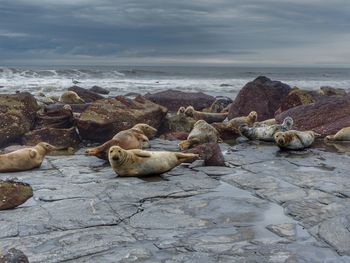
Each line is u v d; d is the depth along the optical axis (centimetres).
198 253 506
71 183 809
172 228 588
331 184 795
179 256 498
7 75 4922
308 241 540
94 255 502
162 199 713
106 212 647
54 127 1309
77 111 1694
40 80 4478
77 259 492
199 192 753
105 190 759
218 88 3969
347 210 650
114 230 580
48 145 999
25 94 1341
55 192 748
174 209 663
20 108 1290
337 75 8500
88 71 5703
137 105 1427
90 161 1020
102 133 1286
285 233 567
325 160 1009
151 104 1470
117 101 1395
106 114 1309
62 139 1233
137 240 546
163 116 1483
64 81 4403
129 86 3950
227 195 737
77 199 709
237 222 609
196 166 948
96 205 678
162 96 2186
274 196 725
